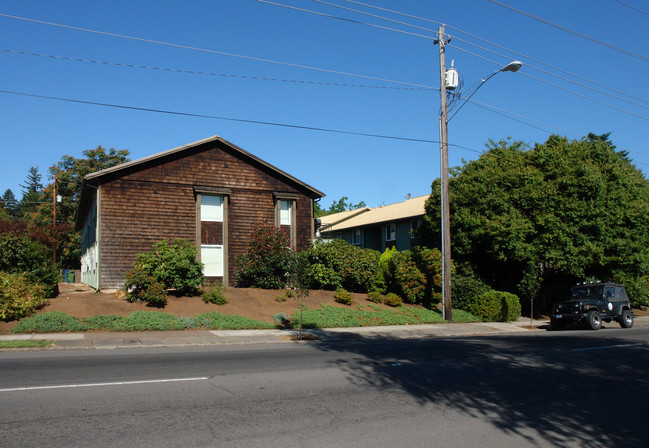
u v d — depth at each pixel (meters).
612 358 12.70
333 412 7.13
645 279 31.41
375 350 13.58
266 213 25.92
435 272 24.50
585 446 6.08
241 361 11.17
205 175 24.52
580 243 24.61
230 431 6.12
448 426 6.67
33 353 12.14
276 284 23.41
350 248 26.00
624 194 25.61
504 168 26.98
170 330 16.70
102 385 8.30
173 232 23.50
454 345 15.01
